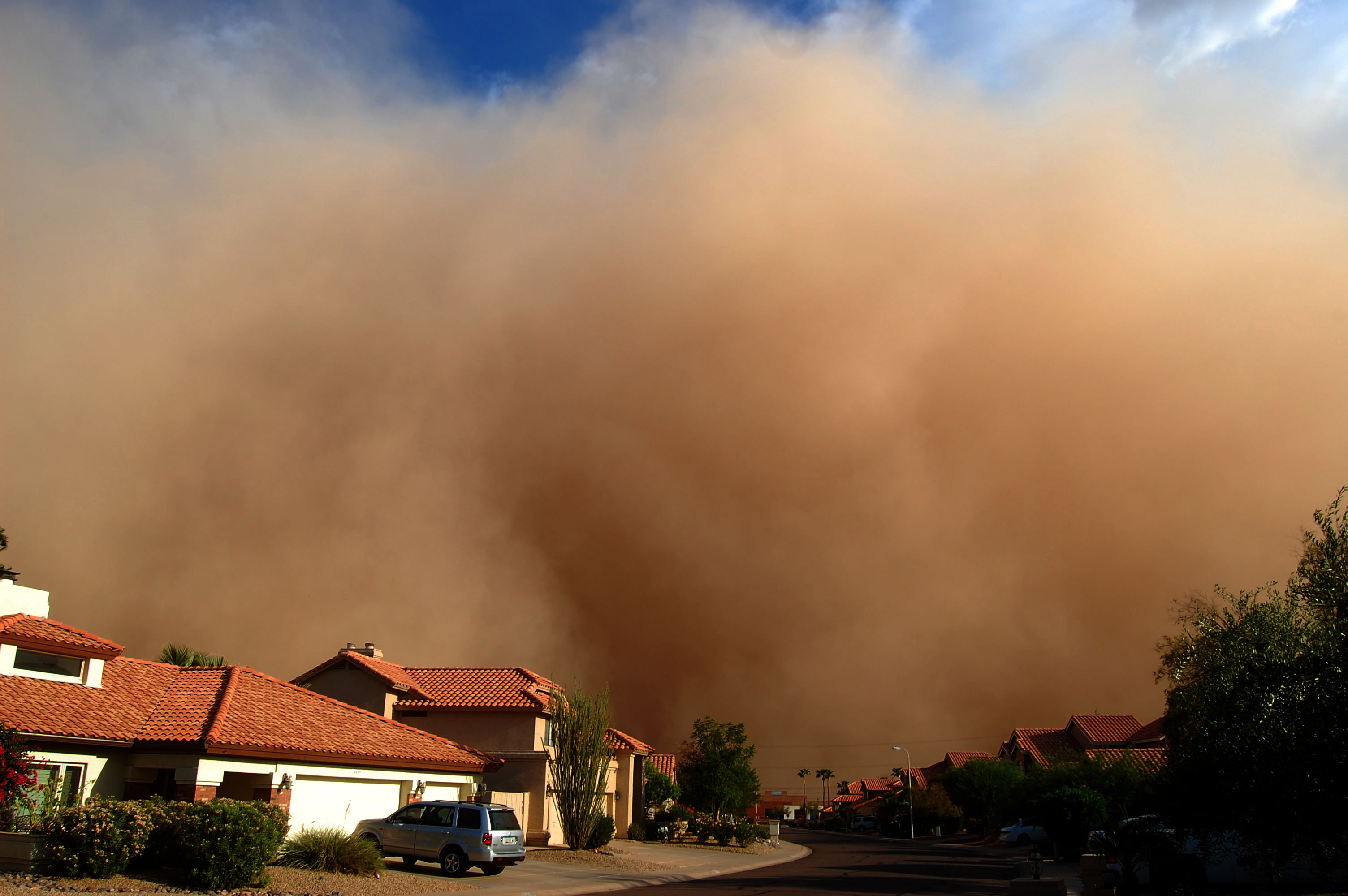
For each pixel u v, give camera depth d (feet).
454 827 64.13
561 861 80.38
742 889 63.16
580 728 91.09
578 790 88.99
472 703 99.55
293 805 65.31
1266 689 37.83
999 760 193.16
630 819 122.72
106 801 50.19
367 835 66.44
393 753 73.10
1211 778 39.86
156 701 66.74
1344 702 35.65
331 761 67.62
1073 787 113.91
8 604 67.36
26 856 45.70
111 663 69.87
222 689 69.46
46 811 50.16
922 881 72.54
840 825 293.43
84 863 46.19
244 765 62.03
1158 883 50.44
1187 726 43.42
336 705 78.28
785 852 122.21
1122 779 111.86
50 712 57.36
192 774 58.90
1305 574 39.22
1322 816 36.88
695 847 116.37
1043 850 116.67
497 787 96.68
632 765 126.31
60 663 63.16
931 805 206.49
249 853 48.73
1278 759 36.70
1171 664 83.25
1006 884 69.67
